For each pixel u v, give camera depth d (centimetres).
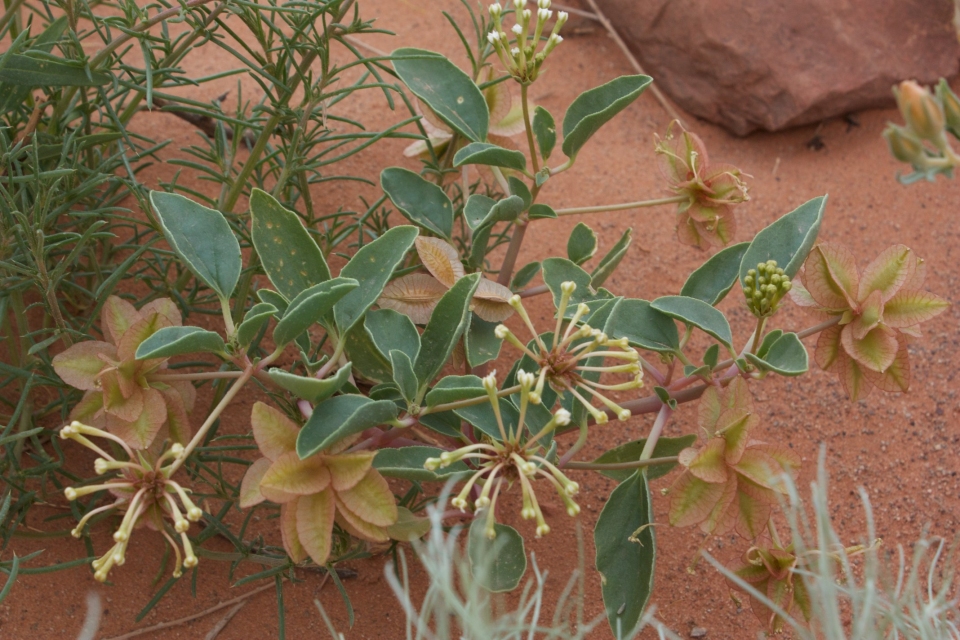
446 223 43
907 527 47
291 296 38
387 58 42
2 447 43
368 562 44
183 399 38
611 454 41
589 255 44
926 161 33
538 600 35
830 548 38
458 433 39
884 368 38
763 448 37
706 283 41
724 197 42
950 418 50
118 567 43
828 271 39
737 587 40
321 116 44
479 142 42
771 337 39
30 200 43
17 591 42
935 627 36
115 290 48
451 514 38
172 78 43
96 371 37
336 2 41
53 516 41
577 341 41
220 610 42
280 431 36
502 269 44
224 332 49
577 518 46
